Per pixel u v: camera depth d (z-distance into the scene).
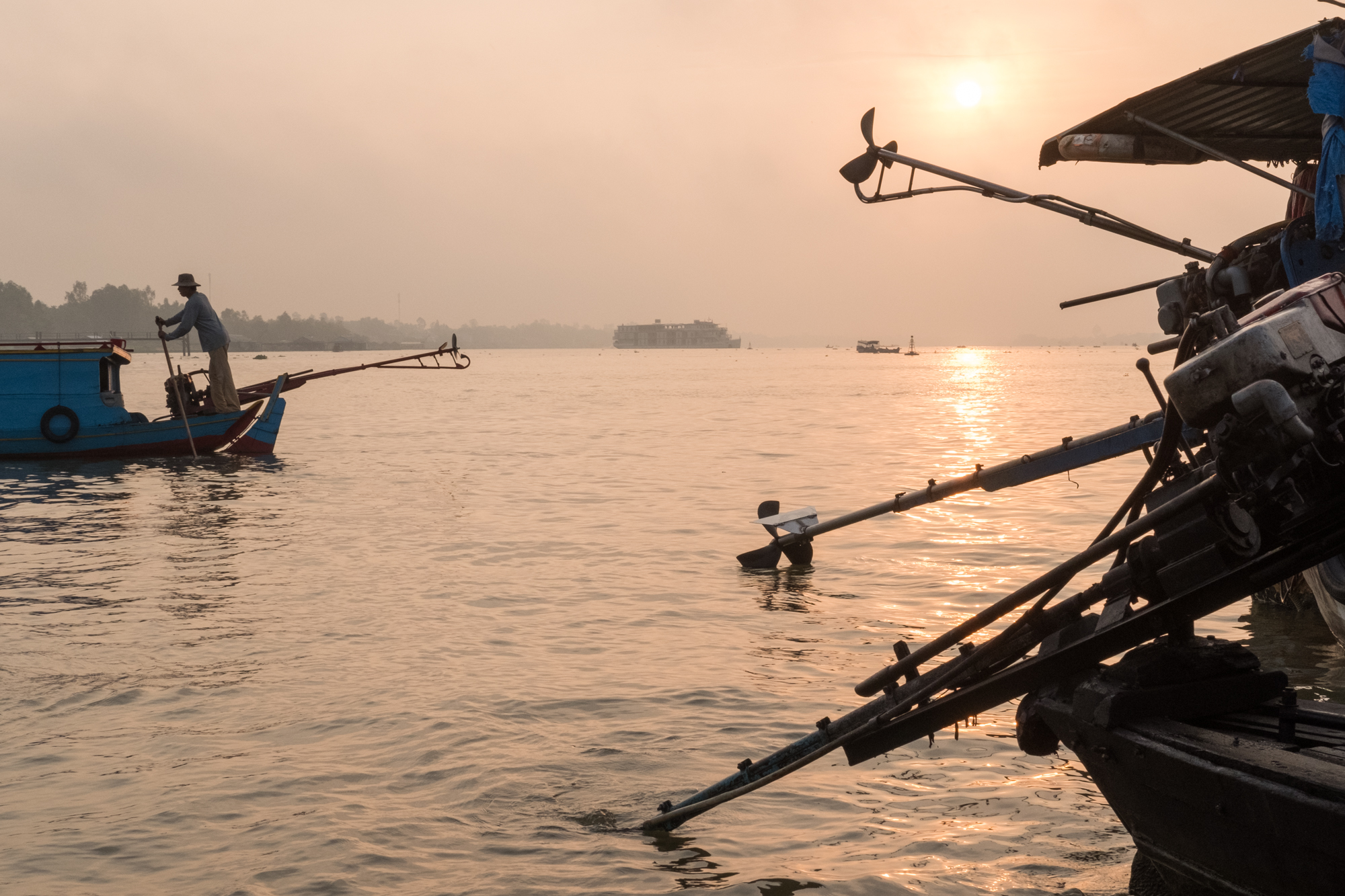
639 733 7.37
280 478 22.48
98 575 12.70
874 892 5.16
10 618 10.64
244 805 6.21
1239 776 4.12
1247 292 8.77
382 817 6.07
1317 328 4.40
